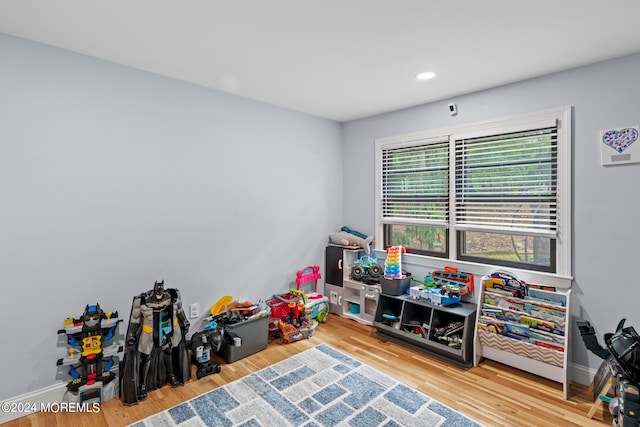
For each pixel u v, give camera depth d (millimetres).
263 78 2729
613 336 1923
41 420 2035
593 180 2402
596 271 2406
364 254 4027
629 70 2238
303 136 3779
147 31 1975
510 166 2828
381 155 3828
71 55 2244
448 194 3248
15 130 2051
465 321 2693
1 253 2021
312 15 1789
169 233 2744
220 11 1751
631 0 1611
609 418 2047
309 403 2195
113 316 2314
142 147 2576
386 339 3230
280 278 3604
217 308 3000
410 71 2555
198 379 2502
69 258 2264
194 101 2865
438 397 2268
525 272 2719
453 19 1816
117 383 2295
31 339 2127
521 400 2238
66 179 2238
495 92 2881
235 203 3186
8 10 1744
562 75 2518
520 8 1700
